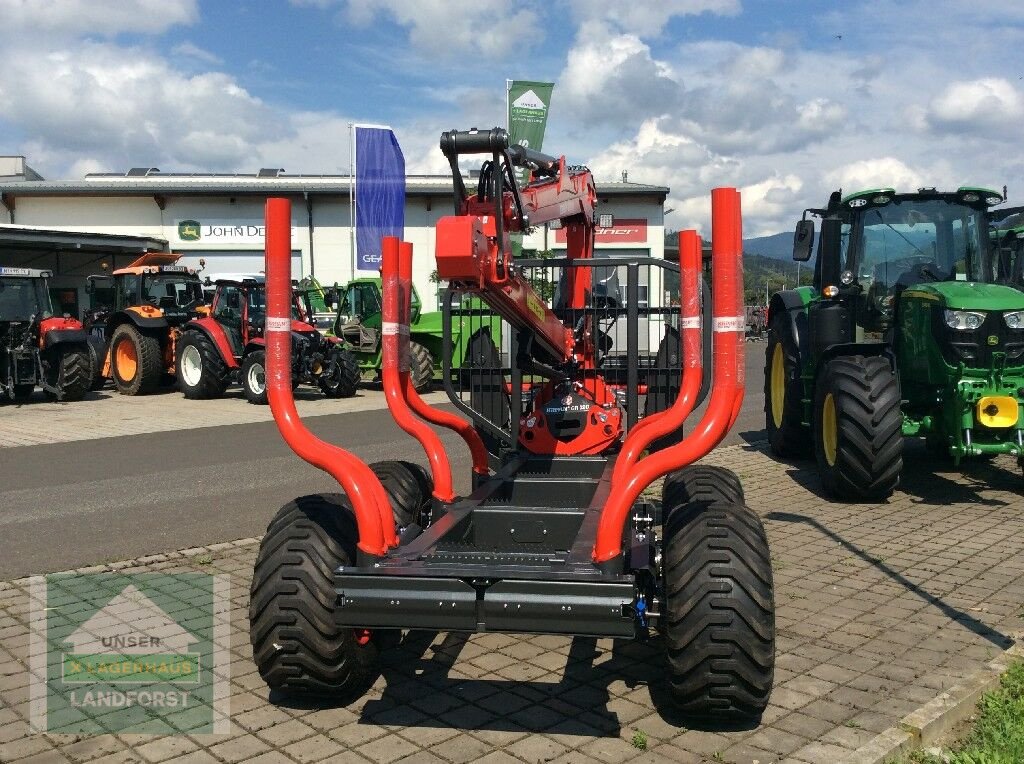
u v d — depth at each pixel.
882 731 3.45
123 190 28.34
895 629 4.55
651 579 3.68
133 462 9.66
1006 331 6.89
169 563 5.86
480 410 5.75
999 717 3.51
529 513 4.36
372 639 3.77
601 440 5.35
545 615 3.16
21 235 23.47
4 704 3.80
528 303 4.46
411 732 3.52
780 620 4.69
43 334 15.41
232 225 29.03
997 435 7.02
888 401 7.05
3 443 11.14
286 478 8.72
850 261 8.23
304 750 3.38
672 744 3.39
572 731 3.51
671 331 5.66
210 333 16.03
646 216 28.64
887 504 7.33
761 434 11.51
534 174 5.46
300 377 15.61
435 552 3.62
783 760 3.25
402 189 22.42
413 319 16.77
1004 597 5.02
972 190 7.93
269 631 3.53
